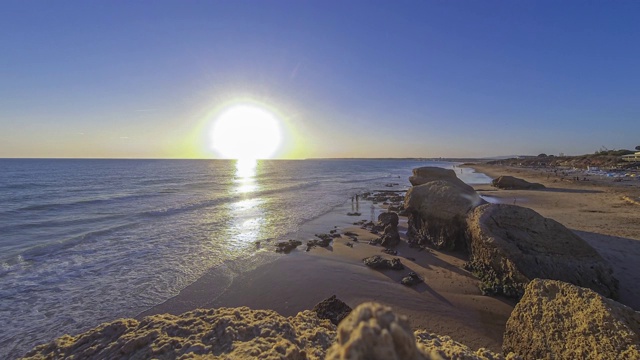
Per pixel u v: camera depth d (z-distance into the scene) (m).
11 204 30.02
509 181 41.91
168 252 15.56
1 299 10.31
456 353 3.84
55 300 10.31
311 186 52.78
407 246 16.50
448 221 15.47
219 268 13.37
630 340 4.91
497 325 8.83
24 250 15.54
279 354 3.65
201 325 4.64
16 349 7.79
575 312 5.80
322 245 17.12
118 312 9.62
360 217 25.59
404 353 1.95
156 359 3.83
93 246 16.45
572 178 51.31
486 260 11.48
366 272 12.92
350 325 2.14
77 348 4.33
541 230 11.10
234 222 23.19
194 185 52.91
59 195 37.34
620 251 13.27
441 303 10.12
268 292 11.09
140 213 25.88
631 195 28.33
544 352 5.84
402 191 44.22
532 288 6.79
